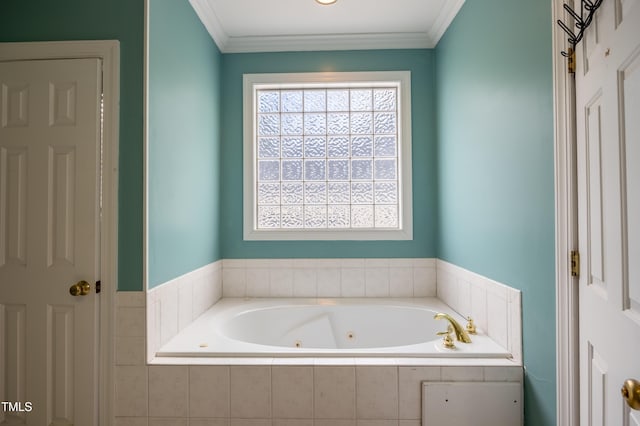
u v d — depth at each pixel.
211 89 2.55
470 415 1.57
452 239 2.40
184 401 1.61
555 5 1.28
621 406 0.92
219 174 2.75
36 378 1.60
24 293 1.62
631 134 0.85
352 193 2.84
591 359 1.12
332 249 2.76
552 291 1.33
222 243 2.78
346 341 2.54
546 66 1.35
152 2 1.67
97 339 1.61
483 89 1.91
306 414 1.59
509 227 1.64
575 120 1.21
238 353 1.68
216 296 2.64
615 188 0.93
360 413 1.59
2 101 1.64
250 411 1.60
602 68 1.01
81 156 1.62
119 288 1.62
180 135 1.99
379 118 2.85
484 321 1.91
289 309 2.55
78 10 1.65
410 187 2.75
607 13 0.98
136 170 1.62
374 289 2.74
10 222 1.63
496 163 1.76
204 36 2.39
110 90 1.63
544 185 1.37
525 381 1.54
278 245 2.77
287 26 2.57
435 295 2.73
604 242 1.02
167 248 1.82
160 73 1.75
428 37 2.71
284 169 2.85
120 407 1.61
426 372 1.59
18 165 1.63
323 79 2.76
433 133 2.75
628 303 0.88
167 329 1.81
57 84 1.63
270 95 2.86
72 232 1.62
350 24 2.56
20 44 1.64
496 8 1.75
